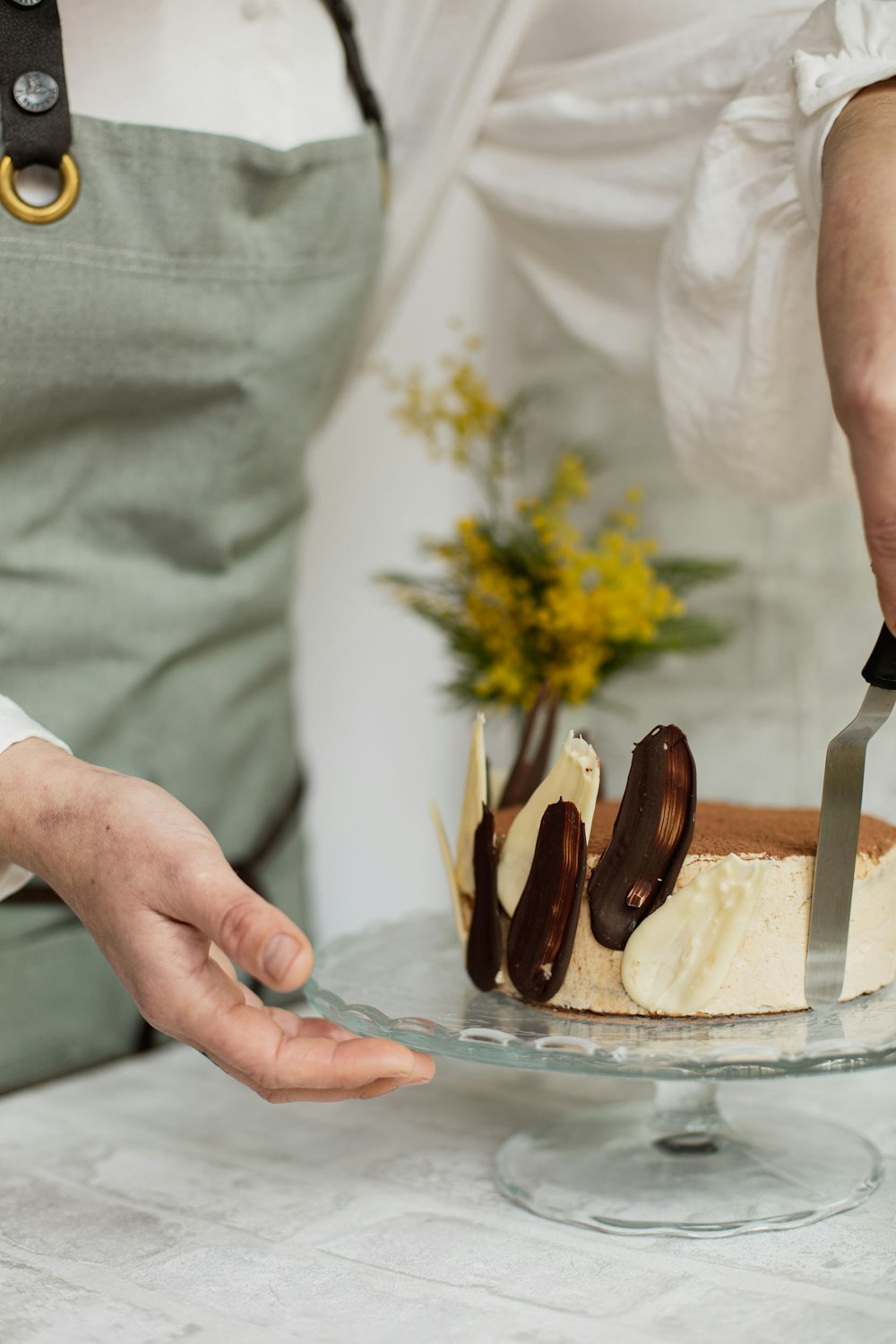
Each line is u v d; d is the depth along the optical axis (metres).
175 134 0.78
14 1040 0.89
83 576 0.86
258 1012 0.50
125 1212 0.60
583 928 0.60
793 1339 0.46
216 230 0.82
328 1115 0.74
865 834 0.65
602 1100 0.75
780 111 0.69
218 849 0.49
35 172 0.74
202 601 0.93
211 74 0.80
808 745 1.18
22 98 0.72
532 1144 0.67
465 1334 0.47
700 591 1.22
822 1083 0.78
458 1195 0.61
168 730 0.95
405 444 1.39
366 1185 0.63
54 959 0.90
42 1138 0.71
